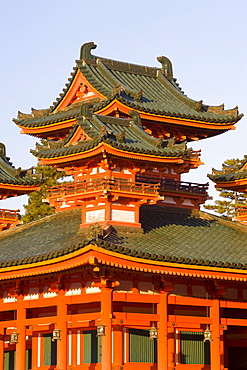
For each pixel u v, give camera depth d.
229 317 67.25
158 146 63.31
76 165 64.75
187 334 61.50
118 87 69.00
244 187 71.25
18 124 75.50
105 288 55.91
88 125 63.19
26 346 65.25
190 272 57.16
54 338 58.03
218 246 62.19
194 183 70.75
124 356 58.19
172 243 60.56
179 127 73.25
